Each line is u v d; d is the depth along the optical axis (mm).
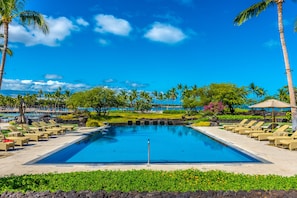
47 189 5848
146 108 62094
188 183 6352
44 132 17078
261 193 5402
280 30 17938
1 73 15555
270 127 21094
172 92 95375
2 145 12094
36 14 16156
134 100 80625
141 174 7211
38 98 98062
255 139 16516
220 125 27266
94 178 6723
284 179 6676
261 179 6711
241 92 45469
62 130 19688
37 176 7090
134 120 32531
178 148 15883
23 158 10594
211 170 7926
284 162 9844
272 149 12773
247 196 5297
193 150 15172
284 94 52312
